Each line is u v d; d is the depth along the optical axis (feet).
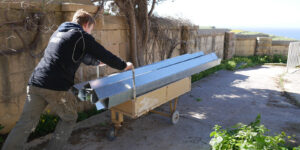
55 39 7.65
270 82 25.53
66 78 7.69
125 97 9.11
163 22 23.35
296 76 28.55
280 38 50.98
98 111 15.38
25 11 11.17
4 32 10.55
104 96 8.14
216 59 15.60
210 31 36.37
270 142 8.59
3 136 11.24
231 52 44.75
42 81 7.32
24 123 7.47
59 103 7.78
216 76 28.60
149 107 10.43
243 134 9.31
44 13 11.81
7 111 11.39
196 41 30.63
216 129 10.03
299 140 11.63
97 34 14.88
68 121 8.28
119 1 17.76
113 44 17.29
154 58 22.70
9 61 11.03
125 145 11.05
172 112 13.16
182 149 10.72
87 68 14.58
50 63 7.41
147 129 12.84
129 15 18.10
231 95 20.25
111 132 11.37
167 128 12.99
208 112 15.85
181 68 12.44
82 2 14.15
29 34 11.64
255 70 33.50
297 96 19.62
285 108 16.85
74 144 11.03
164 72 11.30
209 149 10.70
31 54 11.74
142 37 20.12
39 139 11.24
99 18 14.39
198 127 13.19
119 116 11.00
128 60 19.29
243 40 46.93
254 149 8.29
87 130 12.53
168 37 24.06
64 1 13.03
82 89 8.60
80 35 7.52
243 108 16.81
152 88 10.44
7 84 11.16
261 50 46.55
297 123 13.96
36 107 7.61
